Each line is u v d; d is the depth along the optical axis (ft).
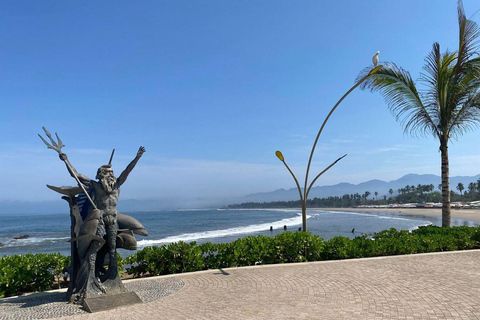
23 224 341.41
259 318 19.33
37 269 28.53
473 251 39.50
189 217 423.64
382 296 22.74
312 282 27.37
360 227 177.17
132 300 23.38
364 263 34.47
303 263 35.29
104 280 25.22
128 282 29.19
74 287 24.52
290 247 37.37
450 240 41.11
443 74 46.34
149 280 29.71
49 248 124.67
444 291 23.43
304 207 46.75
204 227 223.51
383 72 47.01
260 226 208.13
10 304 23.62
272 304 21.93
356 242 40.04
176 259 33.55
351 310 20.16
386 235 46.50
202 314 20.44
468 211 307.78
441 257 36.52
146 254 33.17
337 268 32.45
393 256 37.45
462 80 45.52
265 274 30.96
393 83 47.83
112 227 25.66
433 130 48.24
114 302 22.81
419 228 50.03
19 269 27.32
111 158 26.45
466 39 43.60
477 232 43.80
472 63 43.29
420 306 20.39
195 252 33.91
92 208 25.09
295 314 19.80
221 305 22.12
